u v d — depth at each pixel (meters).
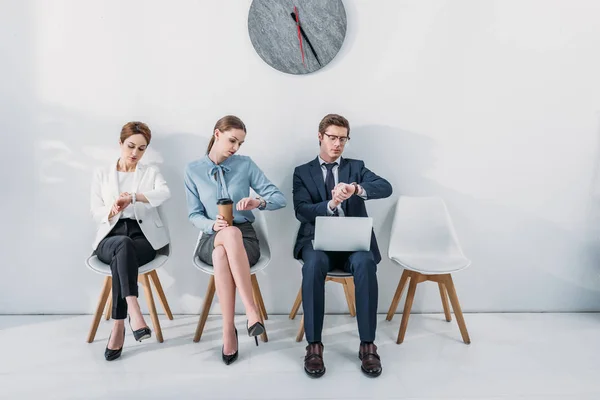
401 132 2.36
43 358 1.93
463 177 2.41
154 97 2.28
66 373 1.81
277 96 2.31
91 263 2.00
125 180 2.16
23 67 2.21
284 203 2.11
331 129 2.07
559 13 2.30
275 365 1.90
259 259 2.10
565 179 2.43
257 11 2.23
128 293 1.89
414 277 2.10
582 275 2.51
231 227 1.94
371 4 2.27
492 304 2.52
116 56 2.24
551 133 2.39
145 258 2.07
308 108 2.33
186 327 2.27
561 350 2.08
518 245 2.47
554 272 2.50
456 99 2.35
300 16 2.24
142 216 2.10
